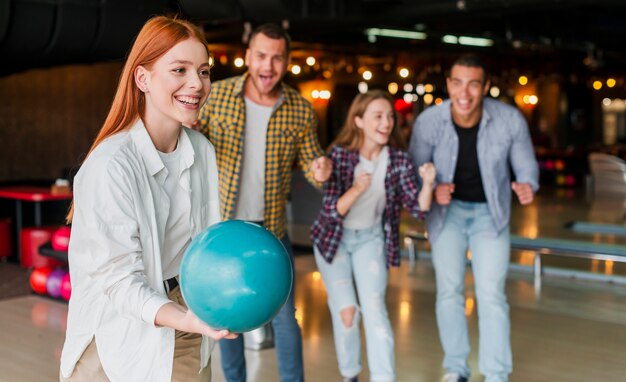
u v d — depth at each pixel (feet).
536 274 24.79
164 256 7.34
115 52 28.63
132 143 6.87
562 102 82.43
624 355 16.89
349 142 13.19
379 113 12.80
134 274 6.52
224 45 49.47
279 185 13.12
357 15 28.73
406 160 13.16
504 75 63.93
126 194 6.58
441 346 17.42
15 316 20.76
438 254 13.98
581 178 63.52
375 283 13.07
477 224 13.78
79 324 6.99
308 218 39.37
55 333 19.02
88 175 6.61
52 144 43.16
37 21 26.37
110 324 6.87
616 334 18.61
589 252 24.11
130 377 6.87
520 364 16.26
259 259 5.84
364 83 66.18
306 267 27.32
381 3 29.45
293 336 12.92
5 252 30.12
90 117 44.68
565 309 21.11
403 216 40.65
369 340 12.94
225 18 27.48
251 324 5.88
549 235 34.60
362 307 13.10
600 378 15.34
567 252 24.49
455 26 42.86
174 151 7.29
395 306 21.35
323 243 13.20
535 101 76.23
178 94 6.75
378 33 45.42
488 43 51.42
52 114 43.06
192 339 7.41
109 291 6.53
